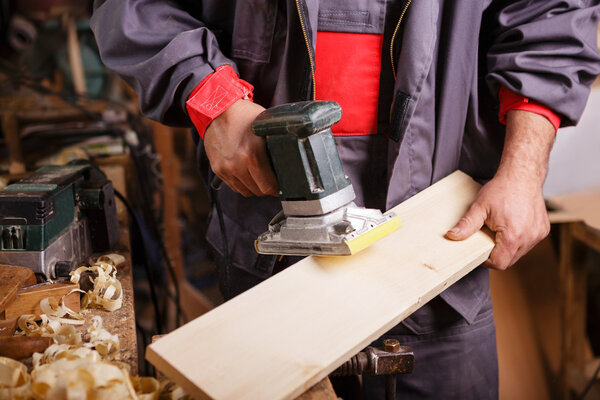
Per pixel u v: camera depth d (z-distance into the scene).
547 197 1.97
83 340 1.03
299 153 0.92
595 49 1.24
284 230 1.01
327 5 1.17
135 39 1.16
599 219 1.87
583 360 2.15
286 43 1.17
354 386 1.71
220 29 1.27
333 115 0.92
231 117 1.07
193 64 1.12
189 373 0.81
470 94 1.28
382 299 0.96
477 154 1.38
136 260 2.38
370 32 1.19
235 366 0.82
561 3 1.22
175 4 1.23
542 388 2.11
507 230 1.12
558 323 2.16
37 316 1.08
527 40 1.22
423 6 1.14
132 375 0.94
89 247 1.38
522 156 1.19
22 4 2.92
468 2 1.20
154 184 2.61
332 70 1.21
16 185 1.21
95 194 1.35
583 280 2.11
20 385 0.81
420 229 1.15
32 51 2.88
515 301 2.16
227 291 1.42
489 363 1.48
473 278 1.37
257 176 1.04
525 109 1.22
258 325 0.90
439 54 1.24
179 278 2.79
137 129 2.50
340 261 1.04
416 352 1.42
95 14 1.24
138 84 1.17
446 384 1.44
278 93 1.22
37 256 1.15
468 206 1.21
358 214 1.00
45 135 2.33
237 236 1.35
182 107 1.14
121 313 1.13
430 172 1.30
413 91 1.17
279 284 0.98
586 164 1.96
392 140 1.22
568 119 1.24
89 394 0.74
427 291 0.98
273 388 0.79
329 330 0.89
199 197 3.40
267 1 1.16
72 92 2.55
